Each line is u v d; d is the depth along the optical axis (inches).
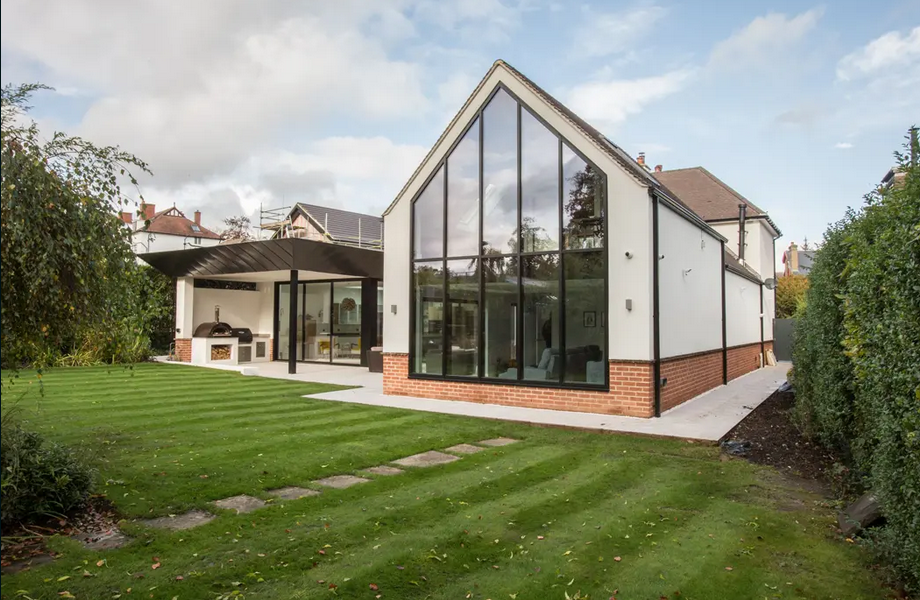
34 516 177.8
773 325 1029.2
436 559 158.9
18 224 157.3
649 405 387.5
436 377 476.4
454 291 474.6
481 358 457.1
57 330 186.9
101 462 255.9
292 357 687.1
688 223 490.9
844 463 269.4
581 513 200.8
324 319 847.7
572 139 424.8
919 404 130.1
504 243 451.2
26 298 173.5
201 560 155.3
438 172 485.1
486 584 144.9
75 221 180.4
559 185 428.5
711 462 278.4
